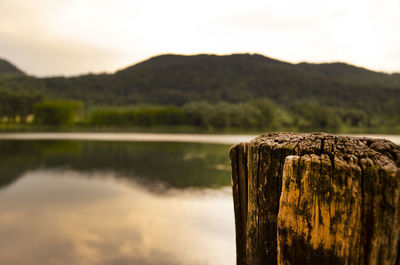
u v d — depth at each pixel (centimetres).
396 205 124
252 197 181
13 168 1636
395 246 127
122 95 17550
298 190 139
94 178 1351
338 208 132
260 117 8581
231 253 560
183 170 1595
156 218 766
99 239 629
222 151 2683
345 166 130
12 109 10269
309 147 154
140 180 1305
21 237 636
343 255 131
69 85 18650
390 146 144
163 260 535
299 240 140
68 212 824
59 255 552
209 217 773
